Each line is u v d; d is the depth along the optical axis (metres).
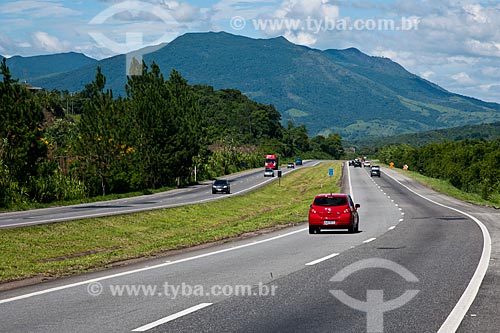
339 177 108.94
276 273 15.46
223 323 10.01
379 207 49.12
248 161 151.62
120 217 38.19
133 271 15.92
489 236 25.69
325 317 10.45
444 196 68.06
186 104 100.94
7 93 52.38
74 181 58.34
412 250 20.55
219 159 123.88
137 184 70.56
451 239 24.41
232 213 50.69
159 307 11.30
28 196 51.53
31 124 52.75
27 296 12.41
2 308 11.20
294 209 47.84
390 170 143.38
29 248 25.31
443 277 14.72
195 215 45.72
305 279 14.49
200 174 102.25
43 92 134.75
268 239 25.16
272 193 76.56
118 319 10.28
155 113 77.44
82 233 31.39
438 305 11.41
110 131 63.00
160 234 35.19
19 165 51.19
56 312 10.84
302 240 24.59
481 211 44.84
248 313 10.78
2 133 50.97
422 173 166.12
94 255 19.88
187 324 9.92
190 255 19.59
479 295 12.39
